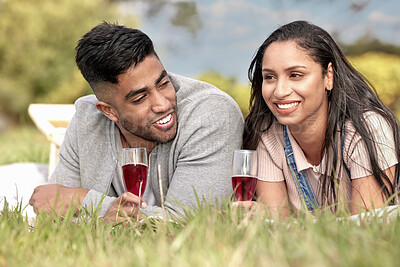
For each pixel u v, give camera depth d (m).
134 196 1.75
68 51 11.93
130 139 2.11
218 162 1.99
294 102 1.86
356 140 1.91
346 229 1.24
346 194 2.02
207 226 1.34
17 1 11.98
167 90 1.95
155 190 2.13
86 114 2.16
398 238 1.20
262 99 2.08
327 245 1.10
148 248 1.24
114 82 1.88
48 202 1.90
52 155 3.14
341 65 1.94
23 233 1.41
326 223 1.29
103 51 1.85
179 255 1.16
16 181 3.05
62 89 11.52
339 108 1.92
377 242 1.15
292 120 1.87
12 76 11.97
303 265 1.02
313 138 1.99
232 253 1.14
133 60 1.85
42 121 3.17
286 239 1.19
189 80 2.15
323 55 1.87
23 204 2.44
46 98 11.63
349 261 1.00
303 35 1.86
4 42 11.85
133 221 1.62
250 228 1.29
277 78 1.87
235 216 1.45
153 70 1.89
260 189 2.13
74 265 1.17
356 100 1.97
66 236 1.41
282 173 2.13
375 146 1.87
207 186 1.96
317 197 2.09
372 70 8.35
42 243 1.34
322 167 2.01
